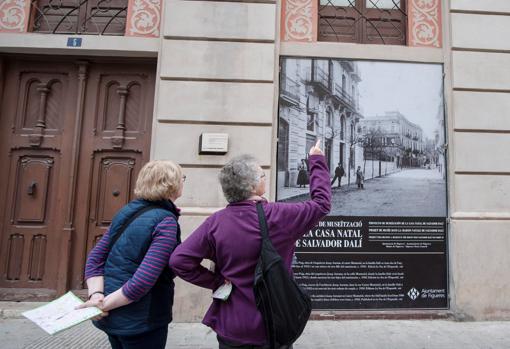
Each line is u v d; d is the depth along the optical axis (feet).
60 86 16.43
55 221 15.72
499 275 14.87
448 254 15.21
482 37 16.05
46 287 15.43
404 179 15.58
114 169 16.12
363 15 17.02
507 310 14.74
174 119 14.88
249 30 15.42
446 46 16.15
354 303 14.75
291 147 15.35
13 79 16.24
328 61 15.90
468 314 14.64
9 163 15.89
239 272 5.90
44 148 16.03
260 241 5.87
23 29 15.80
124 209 6.88
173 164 7.14
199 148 14.78
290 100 15.56
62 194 15.83
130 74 16.49
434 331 13.52
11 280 15.43
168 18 15.28
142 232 6.44
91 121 16.22
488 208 15.31
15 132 16.03
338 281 14.79
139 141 16.16
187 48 15.20
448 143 15.71
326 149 15.56
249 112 15.07
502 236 15.05
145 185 6.83
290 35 16.12
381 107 15.88
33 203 15.78
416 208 15.43
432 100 16.02
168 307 6.65
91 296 6.35
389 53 16.11
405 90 16.01
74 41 15.49
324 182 6.65
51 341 12.14
